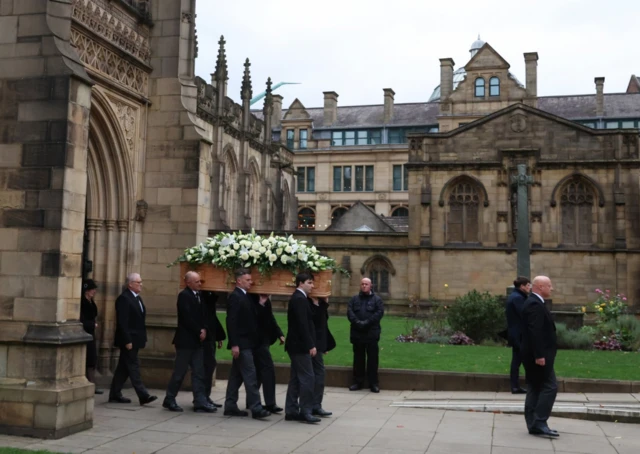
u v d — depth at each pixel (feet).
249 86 210.18
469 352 70.95
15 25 39.83
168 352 54.70
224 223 182.29
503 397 52.29
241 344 43.91
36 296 38.04
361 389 57.11
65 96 38.73
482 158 161.38
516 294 53.98
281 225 233.96
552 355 39.27
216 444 36.40
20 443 35.47
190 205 55.47
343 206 275.39
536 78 240.32
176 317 54.95
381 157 274.36
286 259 45.06
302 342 42.88
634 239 152.76
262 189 226.38
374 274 165.99
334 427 41.34
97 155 53.06
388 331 100.63
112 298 54.44
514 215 158.10
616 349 78.84
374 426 41.86
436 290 160.35
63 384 37.96
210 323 48.78
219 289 47.26
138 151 56.03
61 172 38.29
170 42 57.31
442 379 56.54
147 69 56.85
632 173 153.69
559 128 158.20
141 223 56.24
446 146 163.73
